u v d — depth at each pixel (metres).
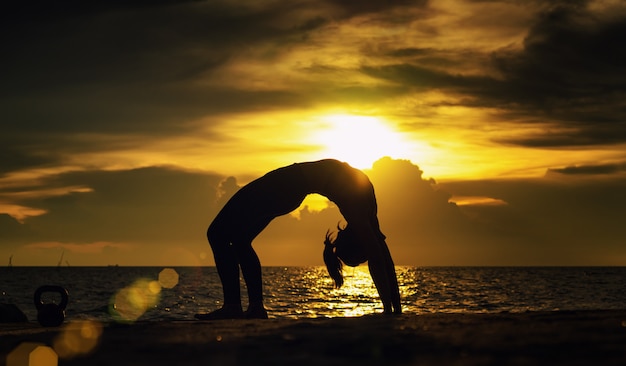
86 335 4.68
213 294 54.06
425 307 35.31
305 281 97.06
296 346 3.68
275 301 41.16
